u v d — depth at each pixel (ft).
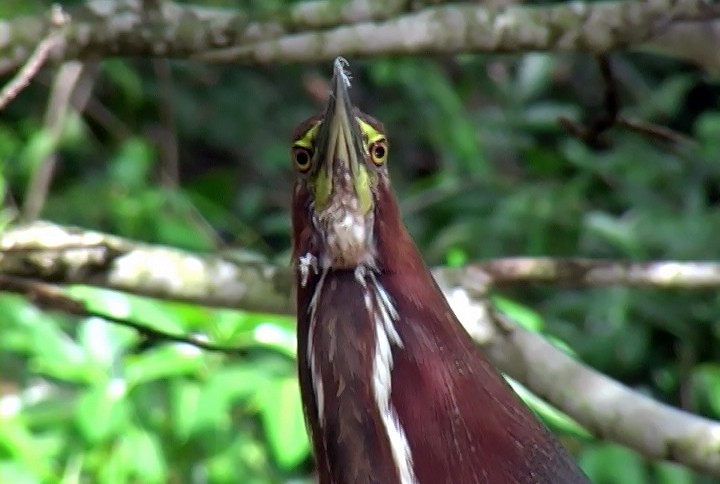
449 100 36.09
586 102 42.37
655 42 23.49
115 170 32.37
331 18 20.61
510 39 20.70
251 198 36.88
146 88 38.45
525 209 33.55
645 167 34.53
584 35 20.65
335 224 15.08
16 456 23.08
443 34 20.75
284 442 22.52
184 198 32.40
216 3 32.99
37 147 30.63
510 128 38.34
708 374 29.27
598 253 33.99
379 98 41.14
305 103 41.55
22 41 20.56
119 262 19.71
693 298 32.07
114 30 20.43
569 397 18.95
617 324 31.89
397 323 15.05
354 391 14.90
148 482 24.39
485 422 14.89
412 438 14.80
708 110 40.88
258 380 23.00
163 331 19.79
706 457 18.19
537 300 34.32
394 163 41.14
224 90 40.14
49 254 19.51
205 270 19.80
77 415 23.50
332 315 15.11
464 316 19.45
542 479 14.99
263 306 19.86
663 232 32.78
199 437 25.39
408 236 15.58
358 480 14.85
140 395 25.08
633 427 18.58
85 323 23.17
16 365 28.30
